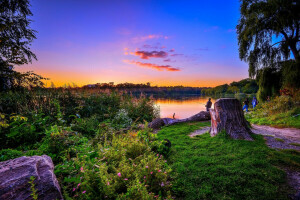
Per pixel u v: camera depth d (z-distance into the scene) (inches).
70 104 329.1
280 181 95.2
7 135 169.3
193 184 97.7
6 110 240.8
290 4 465.1
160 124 303.3
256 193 86.0
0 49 355.9
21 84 391.5
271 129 241.9
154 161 100.2
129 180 84.2
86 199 75.7
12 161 76.0
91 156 115.5
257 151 137.2
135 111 376.2
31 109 251.9
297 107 328.2
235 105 190.9
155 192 89.9
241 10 561.0
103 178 78.3
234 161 121.1
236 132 178.1
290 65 501.4
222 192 89.3
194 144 168.6
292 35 533.3
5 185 59.2
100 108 350.0
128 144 131.0
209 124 300.8
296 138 182.2
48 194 63.3
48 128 201.0
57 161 124.3
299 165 112.4
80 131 230.4
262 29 533.3
